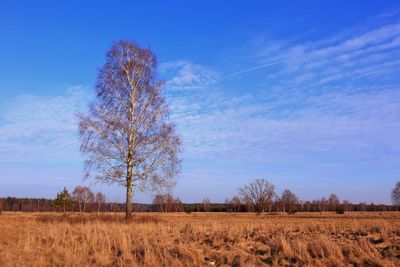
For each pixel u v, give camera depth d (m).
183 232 18.78
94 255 12.84
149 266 11.37
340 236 14.69
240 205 111.19
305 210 113.12
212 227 20.27
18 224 25.72
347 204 115.88
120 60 28.62
